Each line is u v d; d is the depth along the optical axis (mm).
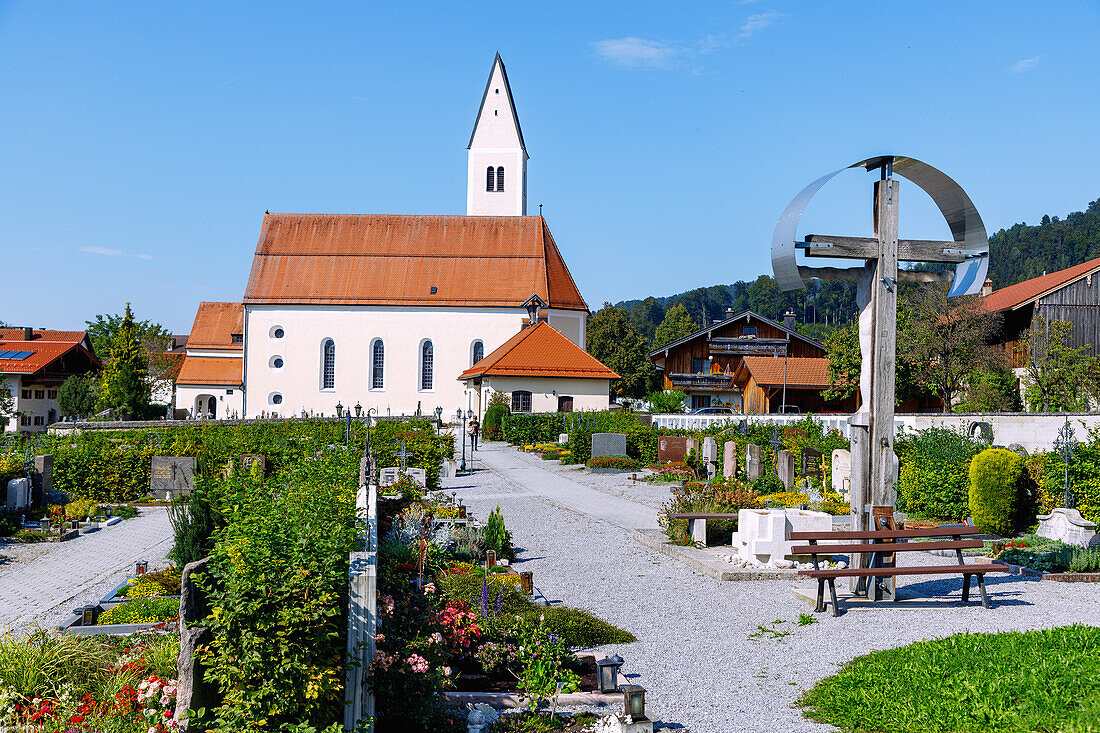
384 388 68562
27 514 22109
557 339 54375
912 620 11148
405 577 9562
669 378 63406
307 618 6496
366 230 73312
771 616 11625
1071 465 18156
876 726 7508
